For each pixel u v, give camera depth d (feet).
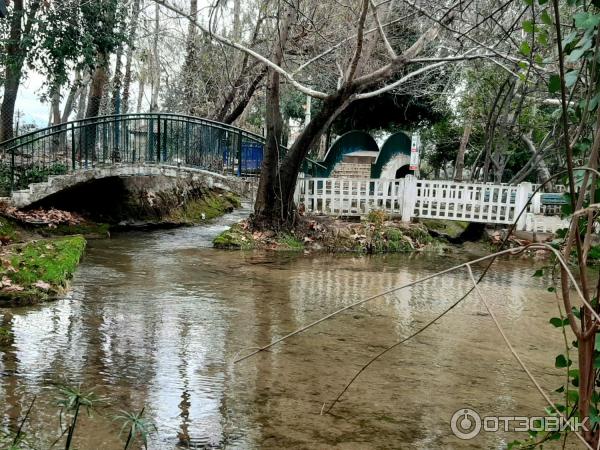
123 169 36.50
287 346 17.12
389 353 17.03
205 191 56.24
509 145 56.75
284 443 11.09
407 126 70.28
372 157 48.91
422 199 41.83
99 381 13.46
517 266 35.19
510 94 47.55
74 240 29.60
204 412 12.23
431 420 12.55
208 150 39.81
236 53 50.24
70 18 36.52
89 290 22.43
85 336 16.72
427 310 22.82
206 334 17.81
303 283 26.76
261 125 84.53
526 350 18.01
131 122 41.04
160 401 12.62
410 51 30.45
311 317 20.65
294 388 13.87
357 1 35.29
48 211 35.32
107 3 37.88
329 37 37.32
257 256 33.40
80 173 35.17
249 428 11.64
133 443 10.61
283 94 67.97
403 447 11.20
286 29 34.37
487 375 15.62
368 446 11.16
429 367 16.01
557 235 7.73
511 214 40.91
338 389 13.97
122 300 21.27
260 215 37.76
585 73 6.95
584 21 6.04
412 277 29.76
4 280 20.35
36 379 13.28
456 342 18.57
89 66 38.09
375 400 13.44
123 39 39.65
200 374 14.40
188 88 53.11
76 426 11.11
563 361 7.22
